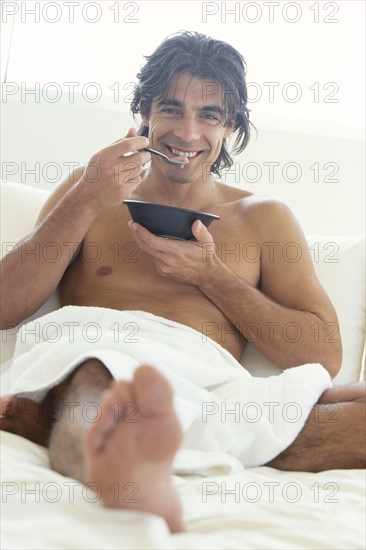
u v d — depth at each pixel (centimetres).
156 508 97
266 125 298
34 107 281
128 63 295
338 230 299
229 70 199
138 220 174
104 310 166
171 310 182
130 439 96
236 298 181
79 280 190
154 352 152
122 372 126
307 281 190
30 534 88
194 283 181
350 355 197
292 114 306
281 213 197
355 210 300
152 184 198
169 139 191
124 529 90
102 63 294
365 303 203
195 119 190
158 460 96
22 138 281
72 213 178
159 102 192
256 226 195
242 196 204
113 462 96
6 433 132
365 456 143
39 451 128
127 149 174
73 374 134
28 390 138
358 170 299
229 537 100
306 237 214
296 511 110
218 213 198
